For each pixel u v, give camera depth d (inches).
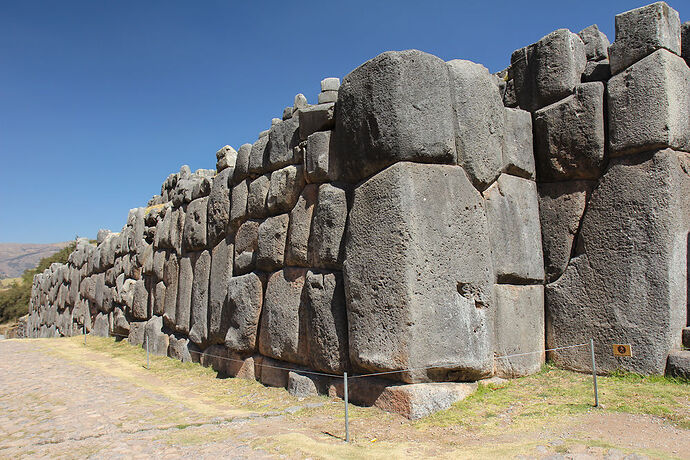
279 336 249.3
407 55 201.6
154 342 401.1
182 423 199.3
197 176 409.7
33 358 421.7
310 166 238.8
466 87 212.4
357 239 204.8
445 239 196.4
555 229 233.9
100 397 256.5
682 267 203.0
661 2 208.8
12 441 186.5
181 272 370.3
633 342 202.4
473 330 196.7
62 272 782.5
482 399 188.1
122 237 519.2
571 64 232.2
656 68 206.1
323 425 182.2
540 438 151.4
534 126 241.3
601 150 219.9
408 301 185.2
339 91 224.8
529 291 226.8
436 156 200.4
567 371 219.1
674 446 139.9
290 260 251.1
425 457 144.9
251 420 197.9
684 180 207.9
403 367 183.6
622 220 210.7
